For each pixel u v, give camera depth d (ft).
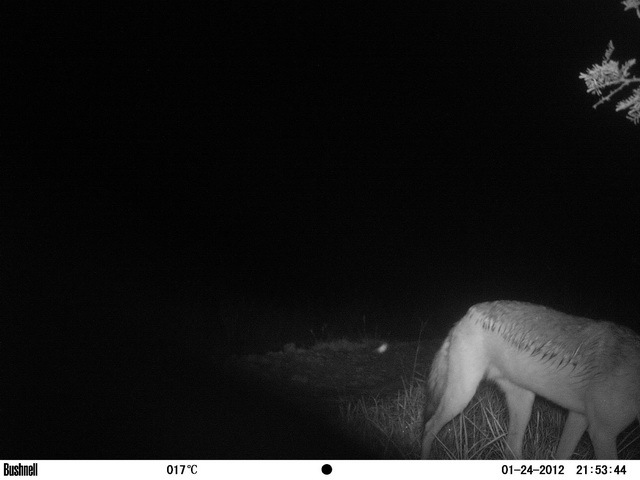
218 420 25.34
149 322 43.19
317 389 29.86
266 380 30.81
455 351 21.94
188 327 42.86
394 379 31.53
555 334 20.40
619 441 23.38
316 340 40.06
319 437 23.82
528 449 23.11
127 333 39.60
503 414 25.31
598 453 19.61
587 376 19.75
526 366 20.80
